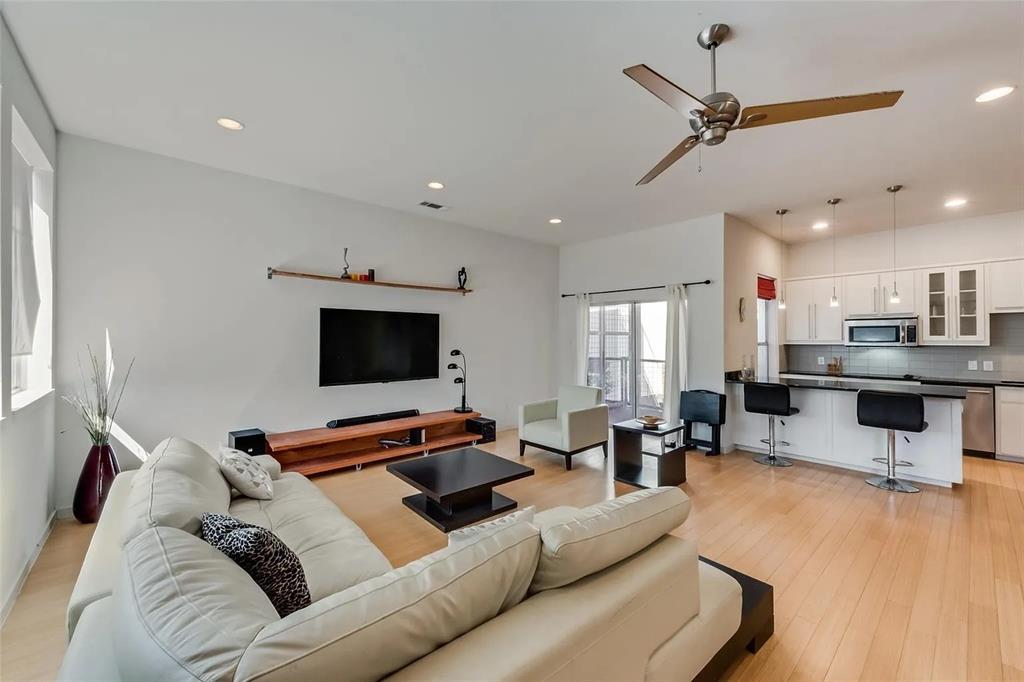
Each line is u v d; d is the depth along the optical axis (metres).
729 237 5.07
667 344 5.38
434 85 2.51
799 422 4.68
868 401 3.81
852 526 3.09
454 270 5.51
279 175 3.94
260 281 4.05
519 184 4.11
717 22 1.99
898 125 2.92
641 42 2.14
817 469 4.40
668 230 5.50
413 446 4.70
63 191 3.16
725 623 1.59
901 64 2.29
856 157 3.44
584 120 2.90
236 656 0.78
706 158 3.47
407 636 0.90
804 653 1.87
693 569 1.46
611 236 6.13
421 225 5.18
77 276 3.22
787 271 6.41
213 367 3.81
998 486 3.86
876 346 5.50
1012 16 1.94
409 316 5.02
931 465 3.91
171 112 2.85
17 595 2.25
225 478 2.46
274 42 2.16
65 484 3.17
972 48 2.16
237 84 2.53
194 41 2.15
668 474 3.82
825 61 2.27
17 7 1.92
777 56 2.23
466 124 2.96
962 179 3.87
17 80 2.24
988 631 2.00
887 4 1.88
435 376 5.25
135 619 0.89
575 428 4.36
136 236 3.45
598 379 6.41
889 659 1.84
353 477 4.11
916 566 2.55
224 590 1.00
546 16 1.97
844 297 5.82
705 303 5.13
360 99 2.67
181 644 0.81
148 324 3.50
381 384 4.91
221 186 3.82
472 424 5.30
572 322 6.65
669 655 1.32
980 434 4.76
